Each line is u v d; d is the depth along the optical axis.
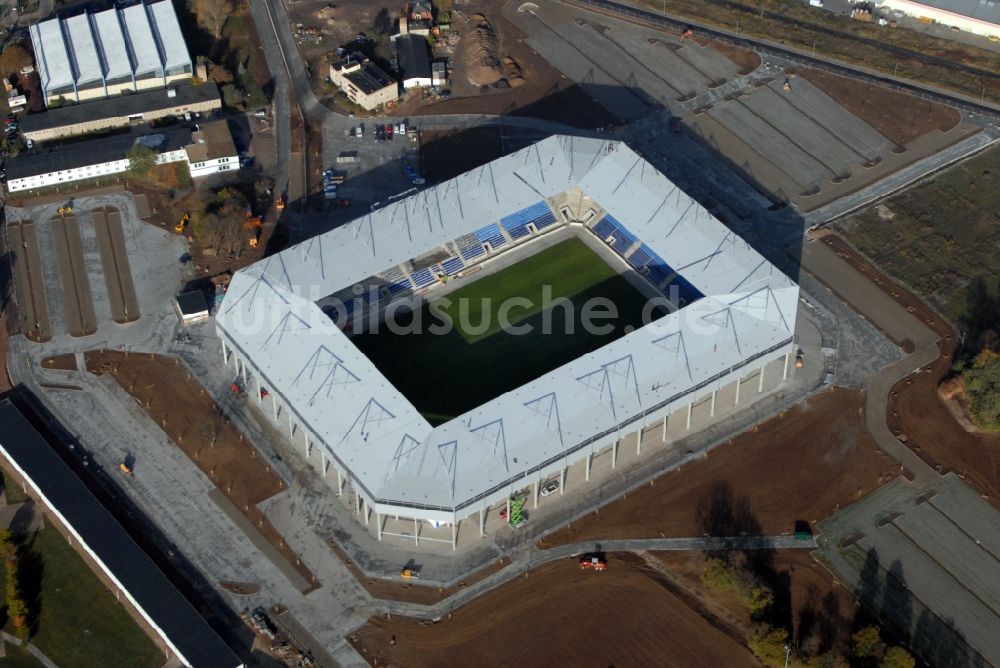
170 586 185.50
